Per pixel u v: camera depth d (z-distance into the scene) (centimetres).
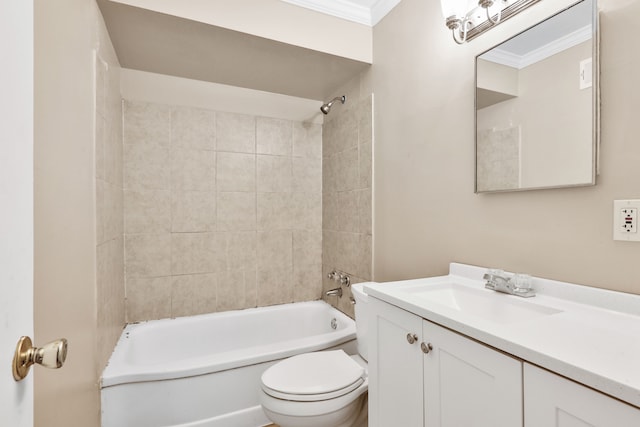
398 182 177
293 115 260
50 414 83
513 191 114
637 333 70
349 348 192
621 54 84
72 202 105
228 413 161
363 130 210
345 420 135
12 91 43
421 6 159
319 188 270
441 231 147
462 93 136
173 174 223
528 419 61
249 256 247
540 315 92
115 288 179
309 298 267
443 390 82
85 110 122
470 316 79
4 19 41
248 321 235
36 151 76
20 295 45
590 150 90
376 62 197
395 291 107
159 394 150
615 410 48
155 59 196
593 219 91
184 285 226
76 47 112
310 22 184
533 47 107
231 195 241
